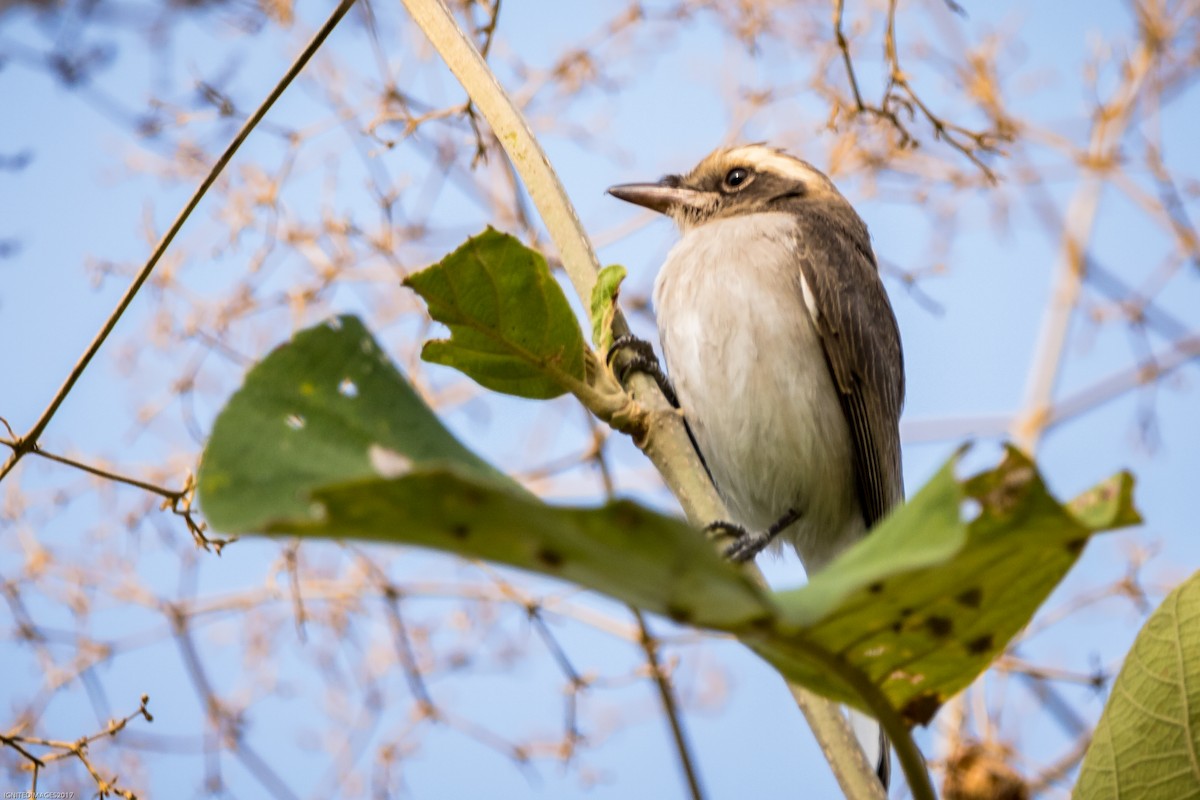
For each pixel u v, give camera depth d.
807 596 3.45
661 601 3.40
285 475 4.15
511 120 7.55
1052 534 3.58
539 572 3.34
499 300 6.43
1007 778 10.94
